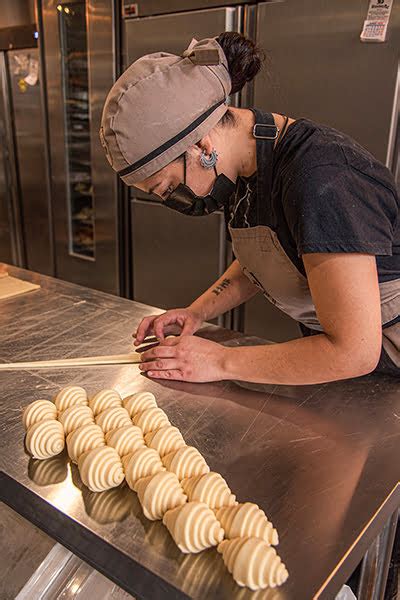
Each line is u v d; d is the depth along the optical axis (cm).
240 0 178
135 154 74
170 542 56
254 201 86
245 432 77
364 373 74
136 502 62
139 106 72
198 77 73
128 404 77
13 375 95
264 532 55
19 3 259
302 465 70
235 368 86
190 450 66
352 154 73
